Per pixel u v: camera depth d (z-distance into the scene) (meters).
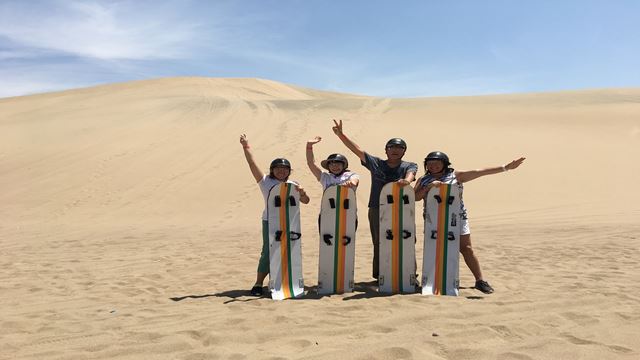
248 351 3.47
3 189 18.56
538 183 17.83
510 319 4.18
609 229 11.55
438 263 5.52
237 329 4.03
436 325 4.02
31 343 3.79
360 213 15.34
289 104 33.12
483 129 24.36
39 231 13.13
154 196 17.45
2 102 47.00
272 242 5.52
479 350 3.35
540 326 3.96
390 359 3.24
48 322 4.48
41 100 44.22
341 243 5.64
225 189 17.92
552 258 8.02
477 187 17.66
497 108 29.39
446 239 5.54
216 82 58.19
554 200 16.27
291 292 5.43
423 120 26.44
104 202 17.02
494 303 4.83
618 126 24.59
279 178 5.74
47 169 20.62
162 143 23.67
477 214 15.00
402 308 4.69
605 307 4.61
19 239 11.70
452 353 3.33
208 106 33.44
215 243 10.59
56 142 24.58
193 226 13.91
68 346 3.69
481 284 5.55
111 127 27.41
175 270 7.44
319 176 5.91
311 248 9.74
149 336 3.89
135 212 15.96
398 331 3.87
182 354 3.44
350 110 29.91
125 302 5.33
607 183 17.69
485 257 8.27
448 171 5.80
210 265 7.86
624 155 20.39
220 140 23.78
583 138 22.78
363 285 6.10
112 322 4.40
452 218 5.55
